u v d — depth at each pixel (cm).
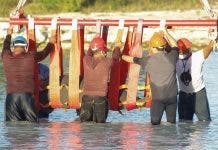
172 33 8119
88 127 3052
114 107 3241
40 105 3281
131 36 3256
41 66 3328
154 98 3108
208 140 2761
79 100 3247
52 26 3269
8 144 2656
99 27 3262
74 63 3250
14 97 3144
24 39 3166
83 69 3253
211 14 3238
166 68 3069
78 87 3244
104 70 3111
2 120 3231
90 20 3272
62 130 2970
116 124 3152
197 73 3228
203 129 3014
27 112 3153
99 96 3128
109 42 7562
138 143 2686
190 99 3247
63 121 3247
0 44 7612
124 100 3238
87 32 7575
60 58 3325
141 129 3008
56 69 3256
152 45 3088
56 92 3266
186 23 3216
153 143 2686
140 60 3116
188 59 3228
